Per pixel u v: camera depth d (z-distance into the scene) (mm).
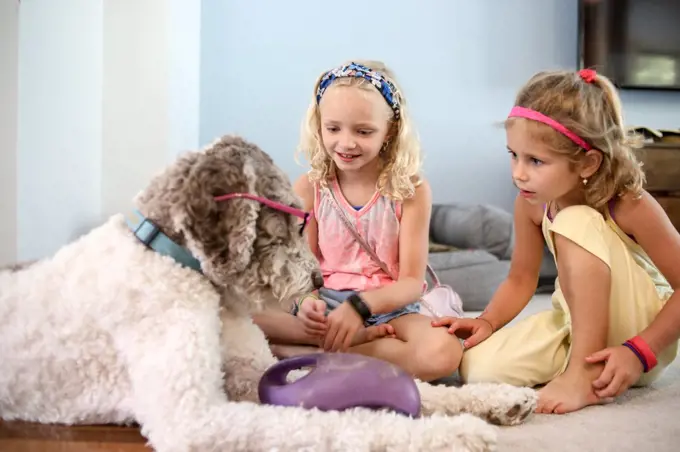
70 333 962
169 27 2488
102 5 2428
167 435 838
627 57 3600
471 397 1021
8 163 1575
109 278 945
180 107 2740
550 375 1277
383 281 1502
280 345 1505
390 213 1498
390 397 902
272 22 3504
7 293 997
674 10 3602
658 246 1271
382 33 3613
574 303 1219
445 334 1293
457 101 3688
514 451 925
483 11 3662
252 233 921
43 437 966
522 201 1460
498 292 1487
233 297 1020
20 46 1606
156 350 897
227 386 1039
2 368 987
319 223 1546
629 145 1315
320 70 3564
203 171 940
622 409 1148
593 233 1219
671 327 1196
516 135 1256
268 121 3539
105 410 987
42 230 1765
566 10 3703
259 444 804
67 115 1999
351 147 1394
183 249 956
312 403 901
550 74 1311
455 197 3719
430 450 773
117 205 2488
